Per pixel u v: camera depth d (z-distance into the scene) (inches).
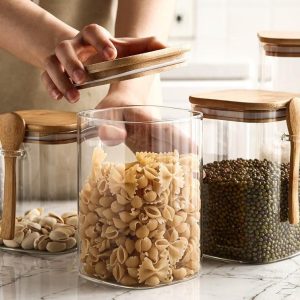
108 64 47.9
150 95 70.1
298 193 52.4
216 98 51.9
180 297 45.7
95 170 46.6
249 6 142.6
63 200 53.4
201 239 49.4
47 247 52.9
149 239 46.2
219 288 47.2
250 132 51.3
